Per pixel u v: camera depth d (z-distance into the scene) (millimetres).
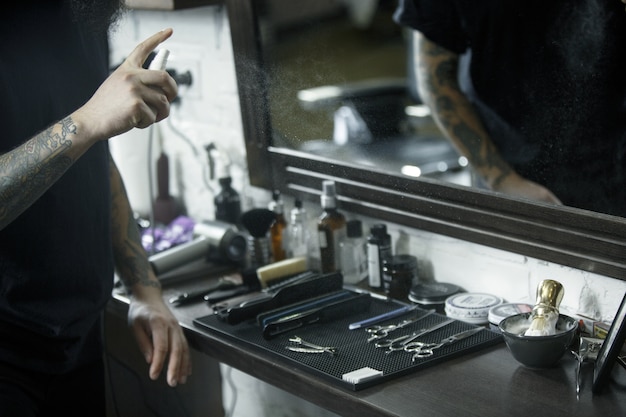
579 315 1588
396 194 1856
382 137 1877
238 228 2262
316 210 2074
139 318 1827
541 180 1593
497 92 1641
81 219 1739
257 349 1620
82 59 1762
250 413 2402
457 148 1734
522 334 1449
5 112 1597
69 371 1804
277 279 1925
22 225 1661
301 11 1955
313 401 1491
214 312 1833
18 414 1698
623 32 1417
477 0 1642
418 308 1718
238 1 2053
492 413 1317
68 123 1448
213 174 2299
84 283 1762
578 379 1378
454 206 1748
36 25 1673
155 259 2061
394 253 1940
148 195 2498
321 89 1964
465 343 1543
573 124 1521
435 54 1758
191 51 2352
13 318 1678
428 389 1404
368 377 1426
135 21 2537
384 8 1848
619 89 1440
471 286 1786
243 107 2121
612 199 1482
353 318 1713
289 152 2062
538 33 1557
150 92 1459
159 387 2285
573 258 1550
